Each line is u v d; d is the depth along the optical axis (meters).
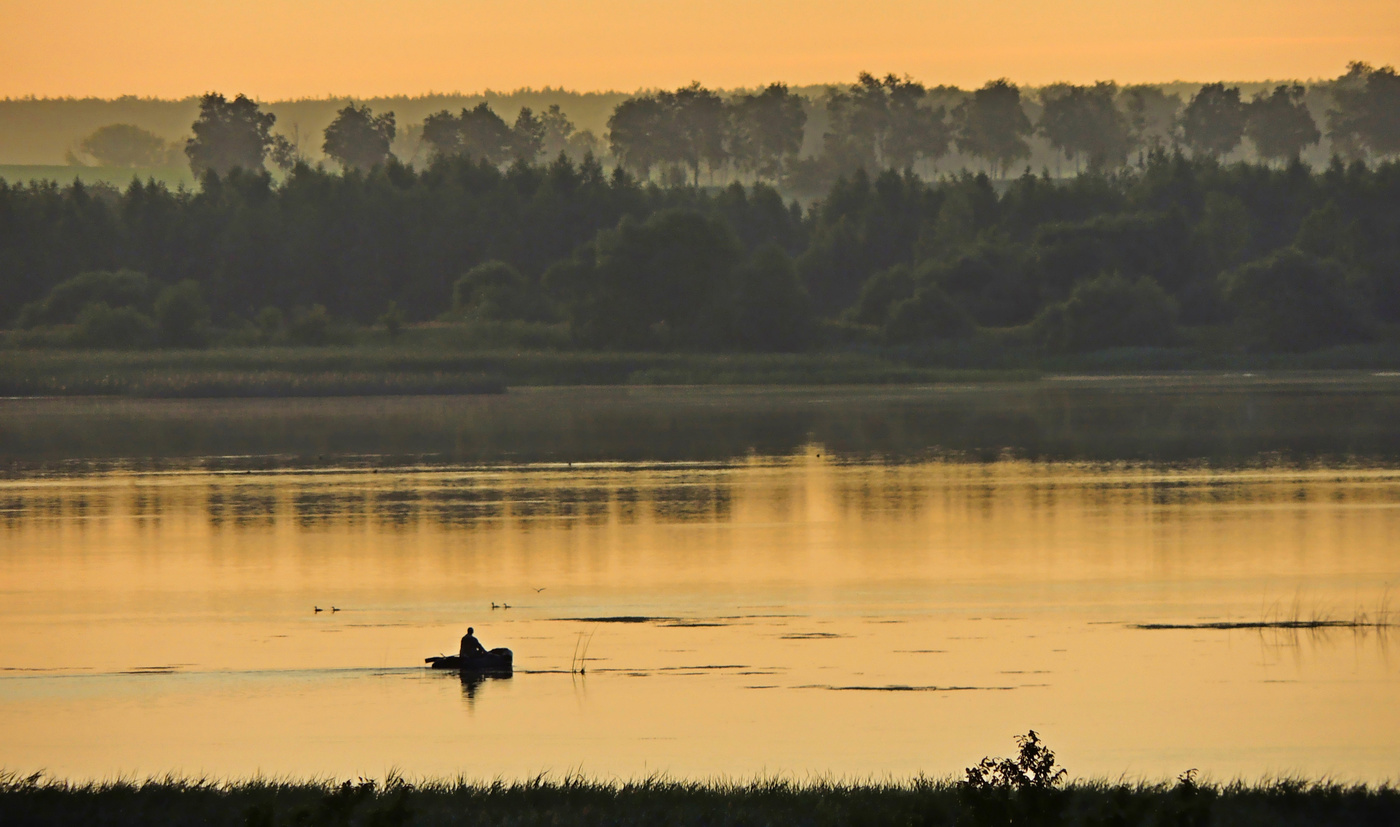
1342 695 113.25
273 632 142.38
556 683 120.25
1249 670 122.00
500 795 78.50
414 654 131.88
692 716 109.06
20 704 114.50
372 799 76.88
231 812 75.25
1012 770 73.12
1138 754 97.44
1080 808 74.00
